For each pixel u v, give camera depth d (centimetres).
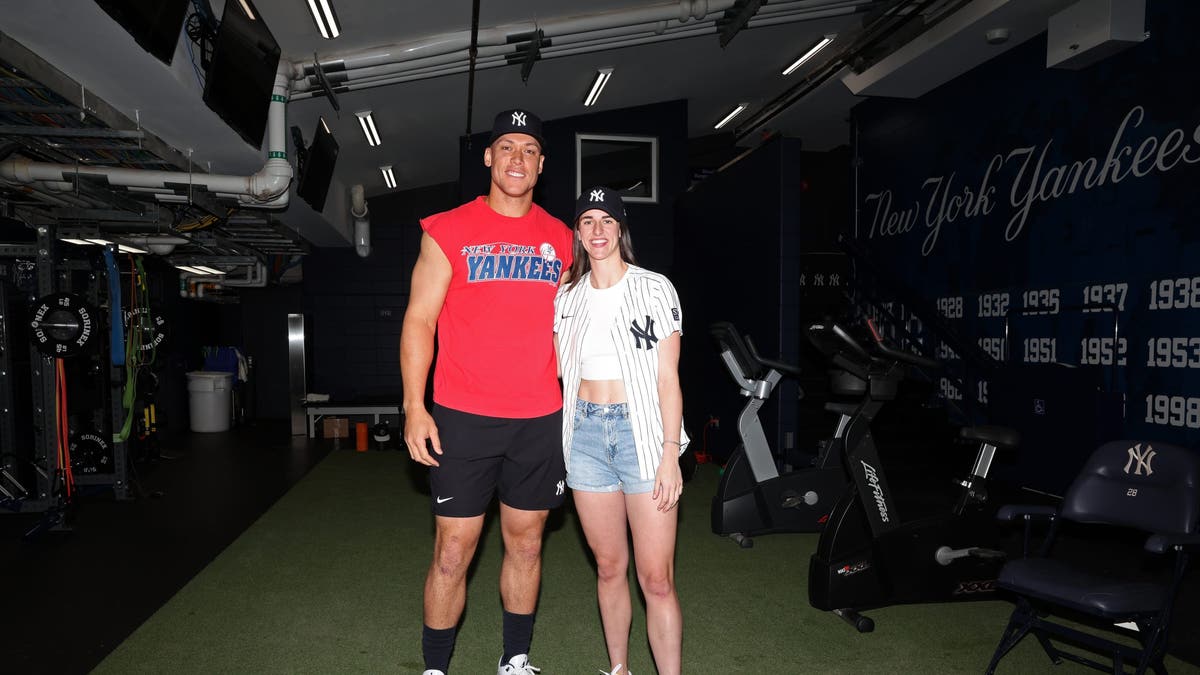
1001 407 588
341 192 873
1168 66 484
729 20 598
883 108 823
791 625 298
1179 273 475
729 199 702
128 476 563
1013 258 627
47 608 320
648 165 880
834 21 666
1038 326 597
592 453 200
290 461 730
